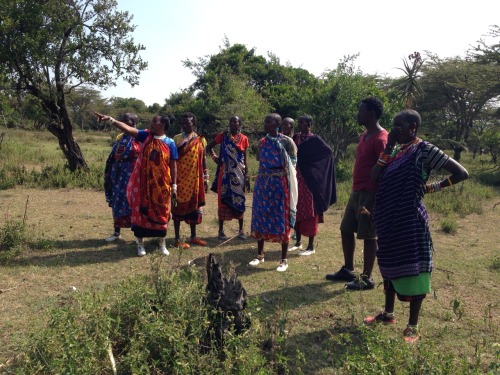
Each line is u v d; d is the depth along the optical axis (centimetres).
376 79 2350
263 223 514
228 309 308
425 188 345
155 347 290
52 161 1492
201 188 614
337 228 763
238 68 2505
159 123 529
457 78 2117
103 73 1153
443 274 524
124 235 655
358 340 352
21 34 1027
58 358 265
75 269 498
